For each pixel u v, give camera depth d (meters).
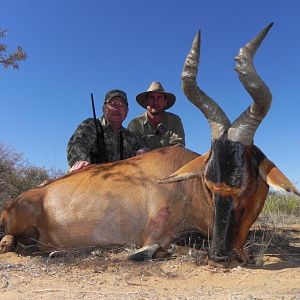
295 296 1.33
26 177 3.93
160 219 1.98
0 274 1.71
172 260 1.84
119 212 2.08
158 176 2.07
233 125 1.73
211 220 1.95
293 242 2.51
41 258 2.03
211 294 1.39
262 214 3.68
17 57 3.06
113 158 2.83
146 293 1.42
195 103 1.83
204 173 1.79
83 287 1.51
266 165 1.73
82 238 2.13
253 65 1.70
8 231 2.24
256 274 1.62
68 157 2.76
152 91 3.07
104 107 2.85
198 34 1.85
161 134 3.14
